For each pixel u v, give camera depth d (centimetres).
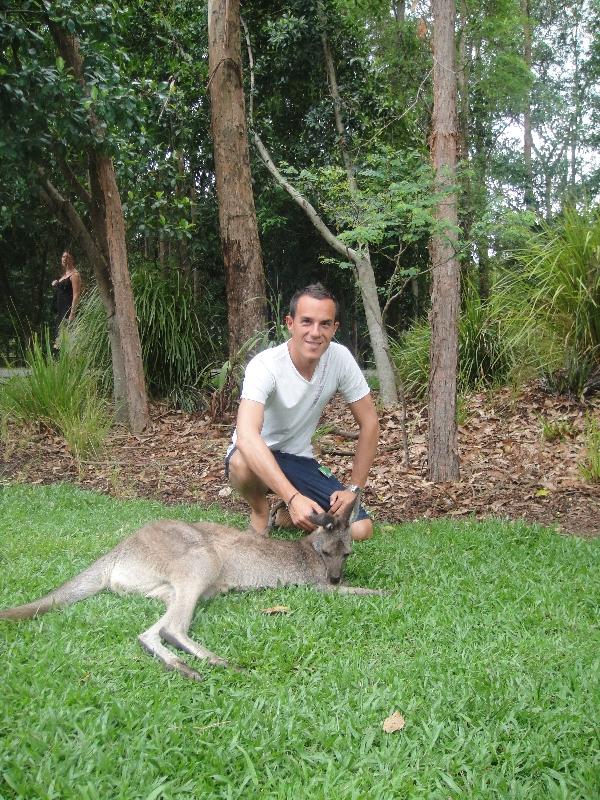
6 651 315
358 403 479
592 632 364
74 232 1016
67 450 868
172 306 1180
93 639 332
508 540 537
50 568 444
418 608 392
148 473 806
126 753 246
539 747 256
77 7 866
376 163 789
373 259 1470
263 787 235
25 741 245
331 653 332
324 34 1328
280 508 553
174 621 339
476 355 1066
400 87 1598
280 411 466
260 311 1030
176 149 1290
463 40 1590
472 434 917
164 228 1110
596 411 909
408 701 289
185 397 1139
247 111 1353
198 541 389
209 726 264
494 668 317
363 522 492
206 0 1307
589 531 599
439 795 233
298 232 1614
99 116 887
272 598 403
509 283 1102
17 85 784
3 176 1007
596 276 946
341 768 245
